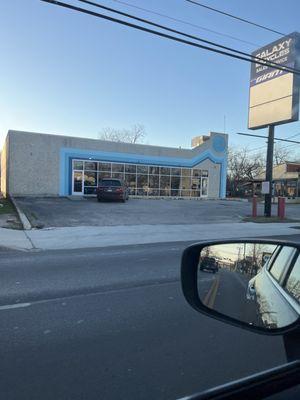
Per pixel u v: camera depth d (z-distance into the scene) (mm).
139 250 11812
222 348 4359
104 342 4523
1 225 16828
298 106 23672
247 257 2887
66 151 32969
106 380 3600
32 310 5746
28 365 3902
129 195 35750
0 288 7027
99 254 11000
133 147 36062
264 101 25281
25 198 30125
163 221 20531
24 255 10828
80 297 6465
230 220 22094
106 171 34812
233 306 2775
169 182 38031
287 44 23703
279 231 18203
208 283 2818
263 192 24750
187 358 4090
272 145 24938
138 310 5758
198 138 41656
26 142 31547
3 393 3359
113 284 7375
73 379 3615
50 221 18953
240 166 67000
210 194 40312
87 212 22703
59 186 32656
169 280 7730
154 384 3533
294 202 45781
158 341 4559
